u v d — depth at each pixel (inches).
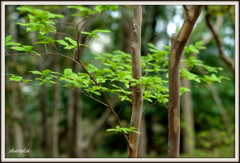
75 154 197.3
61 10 177.0
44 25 53.2
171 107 57.9
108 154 292.7
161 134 297.4
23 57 217.3
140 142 219.9
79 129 201.5
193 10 52.2
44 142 208.1
